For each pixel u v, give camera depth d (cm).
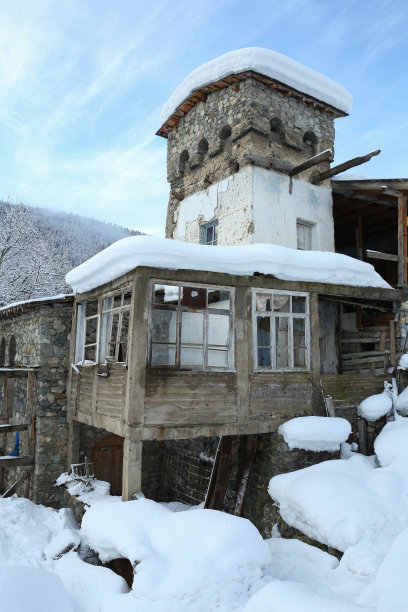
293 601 392
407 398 902
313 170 1171
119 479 1072
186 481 1068
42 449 1005
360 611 364
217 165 1172
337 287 892
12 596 456
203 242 1207
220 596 482
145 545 543
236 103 1127
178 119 1338
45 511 894
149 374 717
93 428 1046
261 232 1056
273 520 748
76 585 578
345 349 1180
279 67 1100
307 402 845
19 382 1202
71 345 1042
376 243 1486
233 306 796
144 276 725
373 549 566
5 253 2256
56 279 2441
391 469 716
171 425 723
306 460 790
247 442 850
